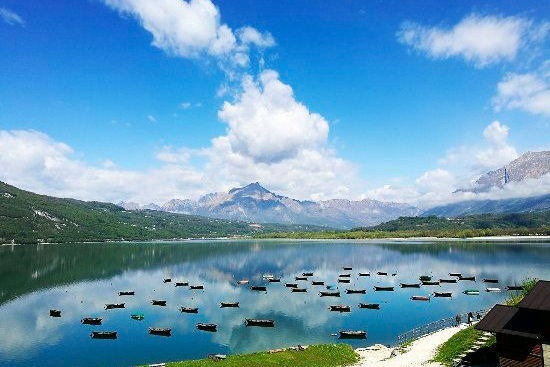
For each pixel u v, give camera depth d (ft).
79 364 247.09
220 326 336.29
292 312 388.57
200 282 581.53
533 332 136.05
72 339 299.17
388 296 467.93
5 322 345.92
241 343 288.71
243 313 384.68
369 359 216.13
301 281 593.01
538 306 137.08
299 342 289.74
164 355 263.29
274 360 207.41
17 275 616.80
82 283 556.51
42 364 247.09
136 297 464.24
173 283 569.64
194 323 346.54
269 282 581.94
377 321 350.23
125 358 257.75
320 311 392.06
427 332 288.51
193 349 275.80
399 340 270.05
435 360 180.34
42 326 335.06
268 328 329.52
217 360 208.44
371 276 628.28
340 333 306.35
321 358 213.87
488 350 173.58
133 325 340.18
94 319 348.59
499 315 148.97
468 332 210.38
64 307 406.41
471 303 419.13
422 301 435.53
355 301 440.86
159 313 385.09
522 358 138.82
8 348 277.23
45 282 556.92
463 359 169.99
